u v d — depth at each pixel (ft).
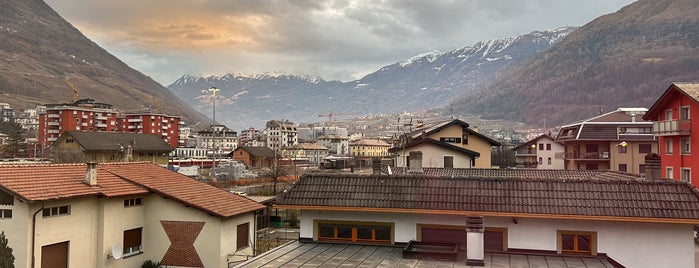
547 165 317.63
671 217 66.54
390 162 188.03
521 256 70.85
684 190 69.46
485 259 68.95
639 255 69.46
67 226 93.61
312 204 75.87
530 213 69.67
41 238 88.89
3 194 88.43
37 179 93.61
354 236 78.18
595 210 68.69
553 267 65.36
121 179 107.04
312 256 70.59
